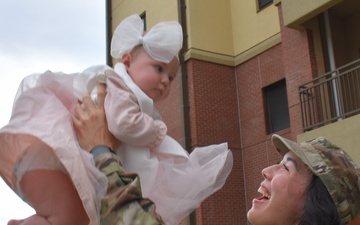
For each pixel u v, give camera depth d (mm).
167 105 12656
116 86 2150
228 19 13297
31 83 2115
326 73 9508
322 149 2385
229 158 2494
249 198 12094
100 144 1981
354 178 2299
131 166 2139
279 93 12031
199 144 11898
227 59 12891
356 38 10523
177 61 2428
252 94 12500
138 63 2350
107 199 1770
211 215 11547
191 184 2312
